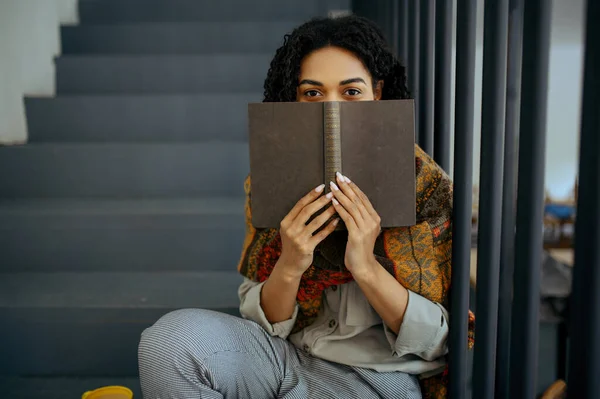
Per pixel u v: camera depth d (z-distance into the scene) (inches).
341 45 37.5
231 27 101.3
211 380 35.3
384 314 36.6
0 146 79.3
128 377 59.0
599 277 25.1
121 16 108.5
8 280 67.4
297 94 39.0
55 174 80.2
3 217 69.7
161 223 70.2
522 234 30.4
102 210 71.7
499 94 33.4
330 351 39.1
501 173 34.4
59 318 58.3
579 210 25.7
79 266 70.9
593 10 24.3
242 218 70.2
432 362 39.3
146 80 95.6
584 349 25.9
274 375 38.2
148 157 80.8
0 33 82.9
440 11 40.9
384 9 68.6
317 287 39.6
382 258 37.4
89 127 88.4
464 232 36.9
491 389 36.7
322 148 34.1
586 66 24.8
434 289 37.0
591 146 24.8
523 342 31.2
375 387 37.7
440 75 41.9
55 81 96.7
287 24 101.0
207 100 88.5
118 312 58.1
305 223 36.0
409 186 34.5
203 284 65.8
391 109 33.8
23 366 59.3
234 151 81.3
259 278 41.8
